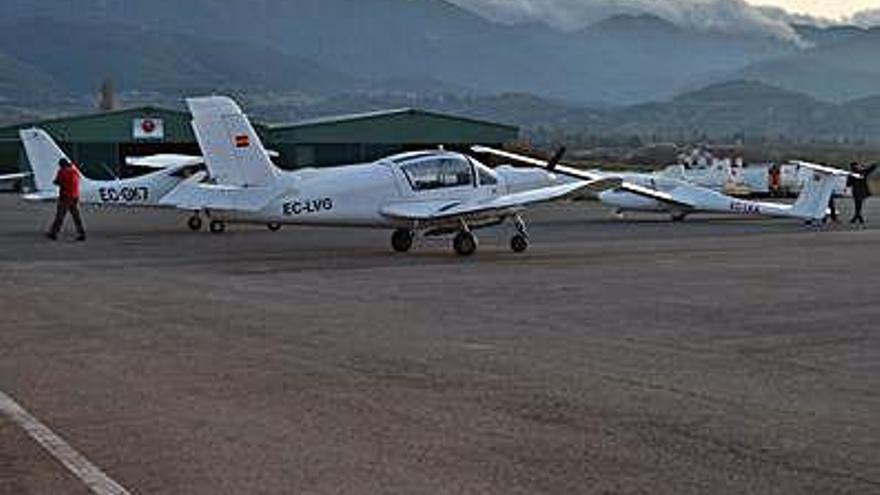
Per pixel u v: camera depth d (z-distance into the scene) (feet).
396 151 201.77
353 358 36.09
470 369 34.19
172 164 119.44
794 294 54.44
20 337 40.27
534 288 56.49
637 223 118.42
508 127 206.08
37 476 22.94
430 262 70.90
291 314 46.44
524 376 33.09
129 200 103.50
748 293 54.75
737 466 23.45
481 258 74.13
